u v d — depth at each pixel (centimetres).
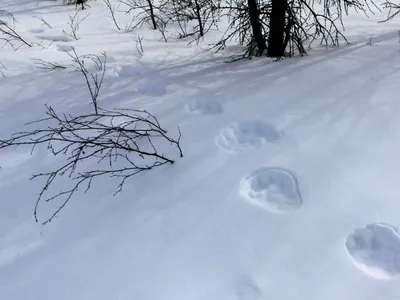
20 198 254
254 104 319
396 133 270
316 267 194
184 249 211
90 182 252
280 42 425
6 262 215
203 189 244
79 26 630
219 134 287
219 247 209
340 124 285
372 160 250
